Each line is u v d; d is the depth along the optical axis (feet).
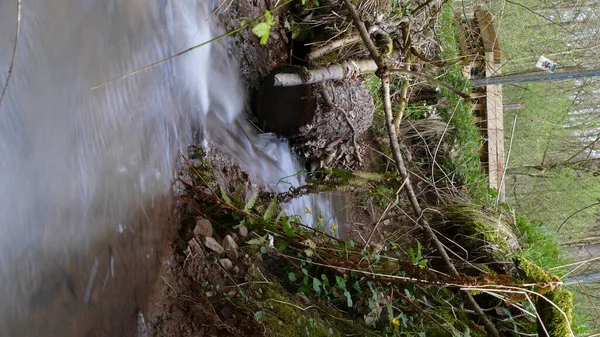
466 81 21.45
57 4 6.84
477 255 15.98
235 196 10.70
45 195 6.17
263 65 13.71
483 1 25.88
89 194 6.98
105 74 7.79
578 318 19.13
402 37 15.16
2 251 5.48
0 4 5.89
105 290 6.97
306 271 10.46
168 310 8.12
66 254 6.37
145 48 9.12
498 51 22.89
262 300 9.57
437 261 15.93
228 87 12.24
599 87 31.53
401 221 18.08
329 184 12.64
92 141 7.22
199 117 10.93
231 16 12.69
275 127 13.05
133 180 8.15
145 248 8.16
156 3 9.61
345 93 12.80
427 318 12.39
